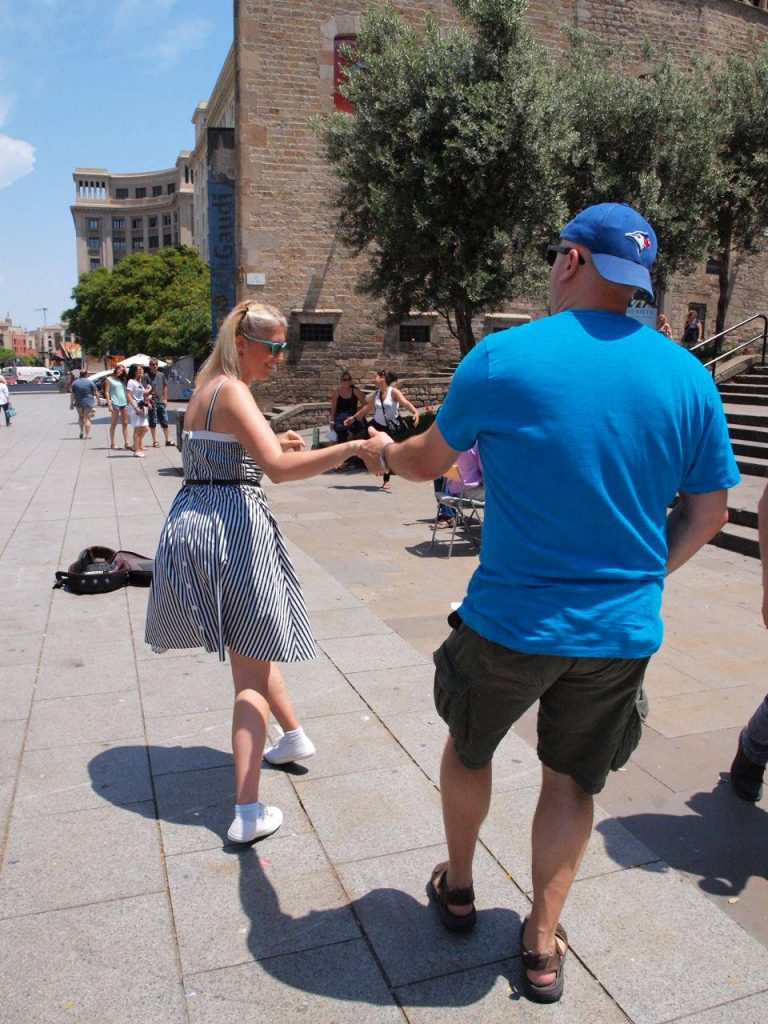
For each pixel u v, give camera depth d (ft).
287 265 58.49
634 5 63.41
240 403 8.32
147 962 6.93
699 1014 6.45
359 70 44.65
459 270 42.55
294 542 24.25
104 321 168.45
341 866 8.31
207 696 12.49
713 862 8.57
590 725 6.20
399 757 10.57
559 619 5.69
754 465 31.42
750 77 54.95
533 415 5.65
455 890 7.22
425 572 20.75
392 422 39.58
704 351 59.52
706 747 11.28
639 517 5.82
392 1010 6.46
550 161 42.45
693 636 16.02
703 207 50.75
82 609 16.88
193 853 8.48
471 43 42.34
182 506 8.76
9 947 7.07
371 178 44.01
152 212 414.62
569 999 6.60
